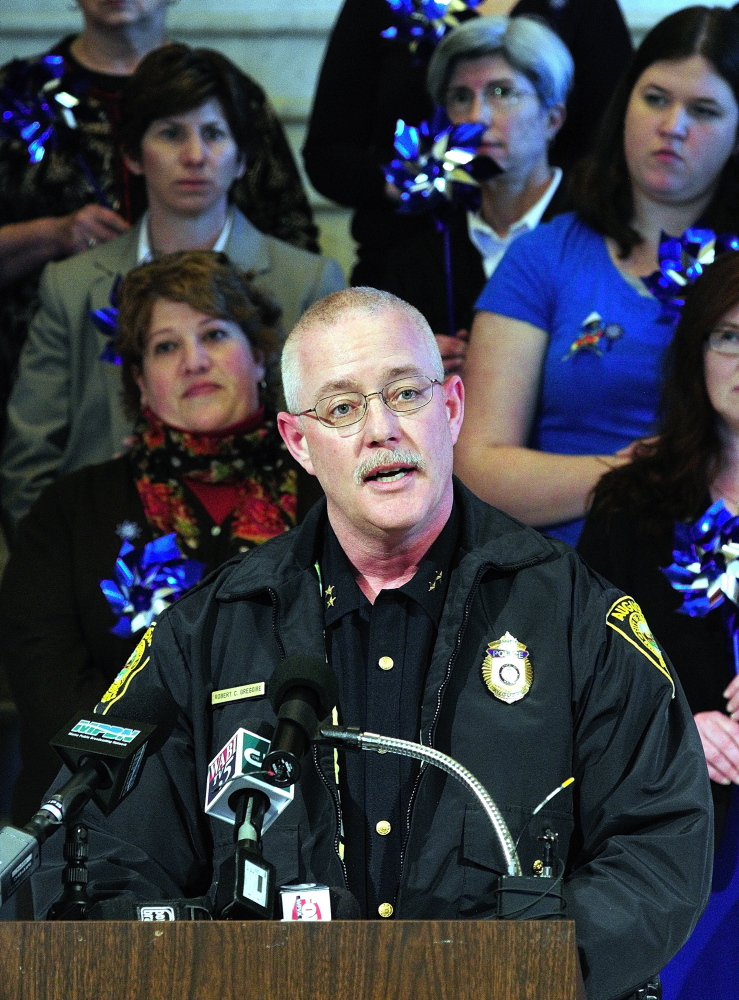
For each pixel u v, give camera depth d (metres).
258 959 5.24
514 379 12.49
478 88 13.66
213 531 11.96
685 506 10.71
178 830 7.48
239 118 14.22
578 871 6.89
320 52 18.14
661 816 7.00
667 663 7.54
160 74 13.93
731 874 9.95
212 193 14.11
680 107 12.23
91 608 11.51
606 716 7.30
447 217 13.49
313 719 5.95
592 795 7.21
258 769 5.99
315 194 17.72
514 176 13.84
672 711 7.38
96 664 11.46
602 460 11.91
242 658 7.74
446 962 5.25
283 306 14.28
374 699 7.57
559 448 12.43
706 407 10.84
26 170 15.28
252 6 18.22
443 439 7.73
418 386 7.68
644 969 6.53
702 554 10.38
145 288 12.47
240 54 18.12
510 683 7.36
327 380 7.69
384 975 5.25
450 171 13.05
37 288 15.12
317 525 8.09
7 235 14.91
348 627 7.77
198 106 13.95
